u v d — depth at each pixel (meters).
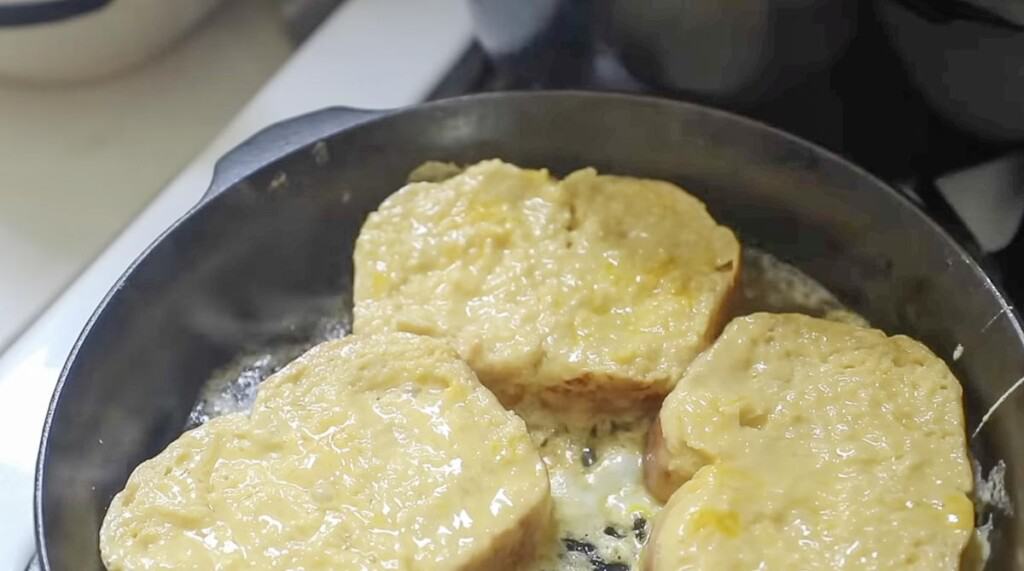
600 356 0.42
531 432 0.43
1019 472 0.38
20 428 0.43
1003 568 0.38
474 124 0.48
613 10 0.45
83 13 0.55
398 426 0.40
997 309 0.40
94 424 0.41
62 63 0.58
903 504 0.38
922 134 0.49
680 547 0.37
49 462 0.38
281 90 0.54
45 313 0.47
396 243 0.46
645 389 0.42
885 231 0.44
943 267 0.42
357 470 0.39
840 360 0.42
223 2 0.63
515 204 0.47
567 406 0.44
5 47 0.56
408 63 0.55
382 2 0.58
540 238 0.46
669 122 0.47
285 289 0.48
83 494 0.40
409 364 0.42
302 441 0.40
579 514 0.41
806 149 0.45
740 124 0.46
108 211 0.55
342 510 0.38
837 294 0.47
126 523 0.38
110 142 0.58
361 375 0.42
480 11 0.49
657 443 0.41
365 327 0.44
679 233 0.46
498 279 0.45
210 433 0.41
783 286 0.47
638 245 0.46
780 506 0.38
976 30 0.40
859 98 0.50
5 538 0.40
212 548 0.38
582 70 0.51
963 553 0.38
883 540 0.37
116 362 0.42
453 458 0.39
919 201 0.46
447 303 0.44
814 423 0.40
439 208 0.47
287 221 0.47
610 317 0.44
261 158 0.47
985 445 0.41
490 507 0.38
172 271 0.44
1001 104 0.43
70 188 0.56
